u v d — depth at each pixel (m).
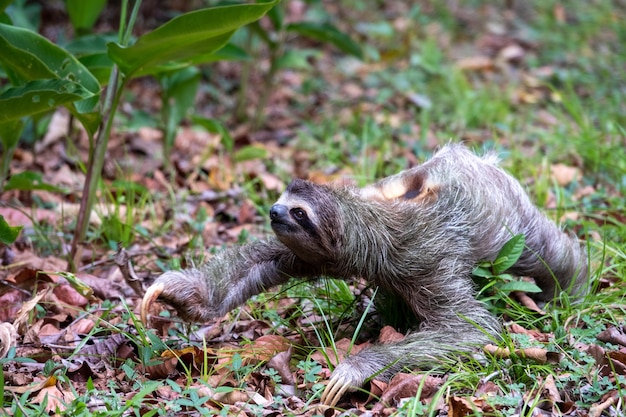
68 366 6.18
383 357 6.04
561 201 9.01
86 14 11.79
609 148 10.63
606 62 15.29
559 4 18.58
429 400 5.71
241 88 13.21
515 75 15.00
